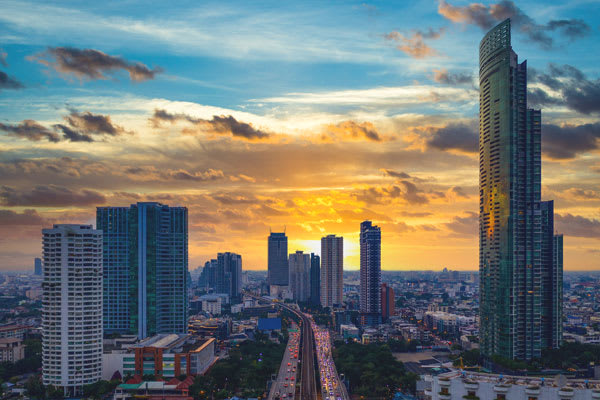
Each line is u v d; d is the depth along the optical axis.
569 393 196.62
